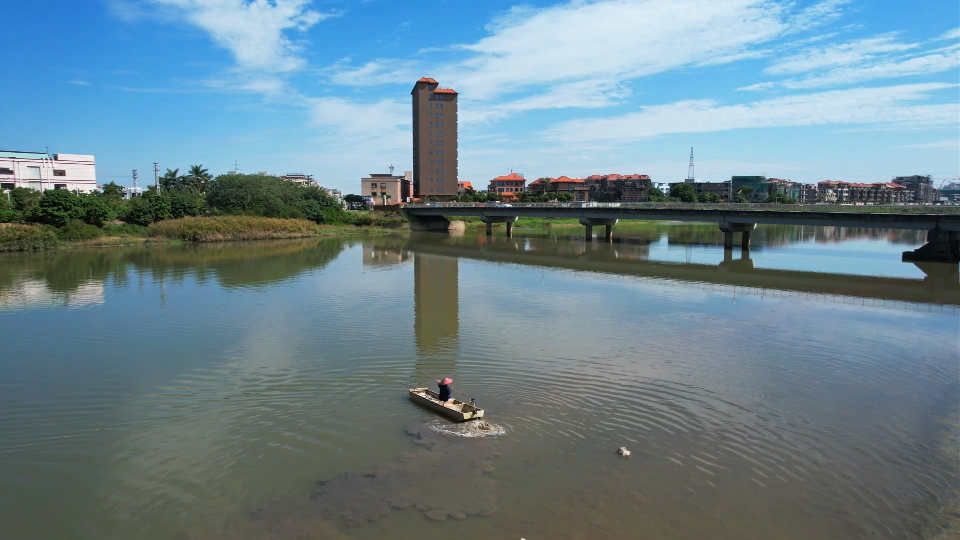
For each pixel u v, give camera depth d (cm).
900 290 5091
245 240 10600
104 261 7031
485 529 1530
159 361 2981
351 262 7125
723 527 1557
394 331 3534
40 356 3084
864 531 1548
